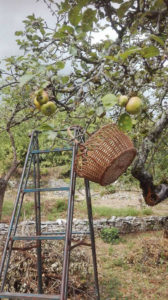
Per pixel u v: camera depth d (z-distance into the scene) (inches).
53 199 624.7
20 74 121.3
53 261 223.1
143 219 498.6
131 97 64.5
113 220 487.8
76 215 538.0
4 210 533.3
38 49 110.5
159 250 316.5
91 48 103.8
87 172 108.4
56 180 804.0
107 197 673.0
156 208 599.5
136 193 689.0
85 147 99.8
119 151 103.3
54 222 463.2
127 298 242.1
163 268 303.0
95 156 104.1
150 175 148.6
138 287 262.4
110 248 377.1
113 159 102.7
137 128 146.4
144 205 549.0
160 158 205.3
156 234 457.4
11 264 215.8
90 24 66.3
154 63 98.7
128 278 283.1
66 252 106.1
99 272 294.2
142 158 145.3
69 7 73.2
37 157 170.2
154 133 139.6
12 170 294.2
